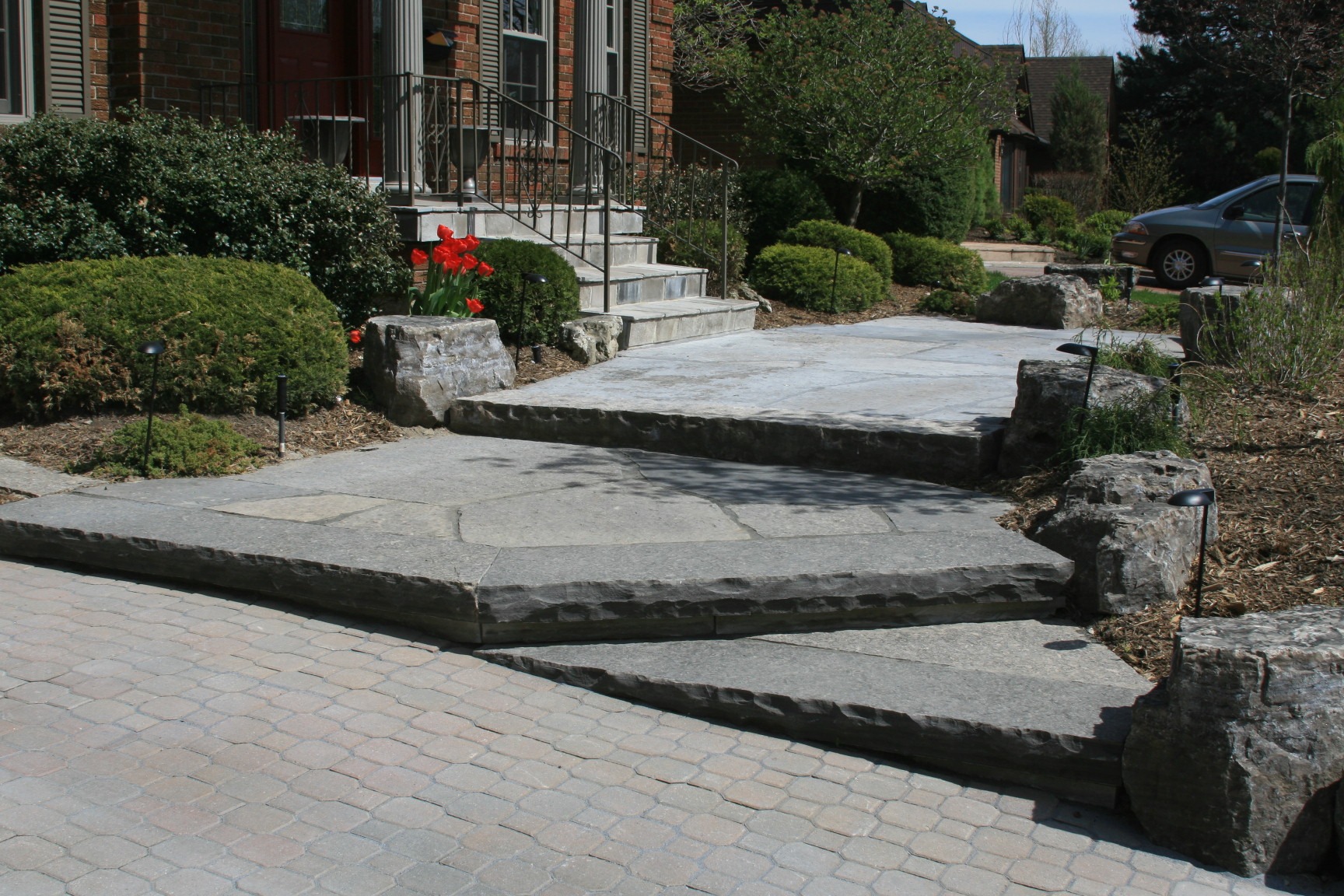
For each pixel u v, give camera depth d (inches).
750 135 832.9
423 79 367.6
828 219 567.5
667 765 139.0
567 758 139.7
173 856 116.9
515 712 150.9
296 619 176.7
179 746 138.3
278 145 318.7
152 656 161.9
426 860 118.0
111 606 179.8
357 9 418.9
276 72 396.5
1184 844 124.1
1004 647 161.8
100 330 244.8
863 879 117.2
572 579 166.2
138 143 289.6
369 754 138.5
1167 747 124.0
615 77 532.4
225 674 157.6
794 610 167.3
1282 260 289.1
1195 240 597.0
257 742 139.9
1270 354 261.1
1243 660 120.0
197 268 266.5
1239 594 167.3
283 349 259.4
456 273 308.8
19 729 140.5
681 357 342.6
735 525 195.9
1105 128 1300.4
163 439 233.0
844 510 205.5
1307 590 165.3
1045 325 447.5
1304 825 121.3
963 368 326.3
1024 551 175.9
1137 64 1472.7
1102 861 122.3
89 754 135.3
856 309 474.3
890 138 571.2
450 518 199.9
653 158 566.6
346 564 173.5
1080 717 136.9
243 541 185.2
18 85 331.3
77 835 119.6
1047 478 215.6
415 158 371.6
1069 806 133.2
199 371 250.2
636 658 160.6
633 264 428.1
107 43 349.1
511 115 479.8
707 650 163.3
